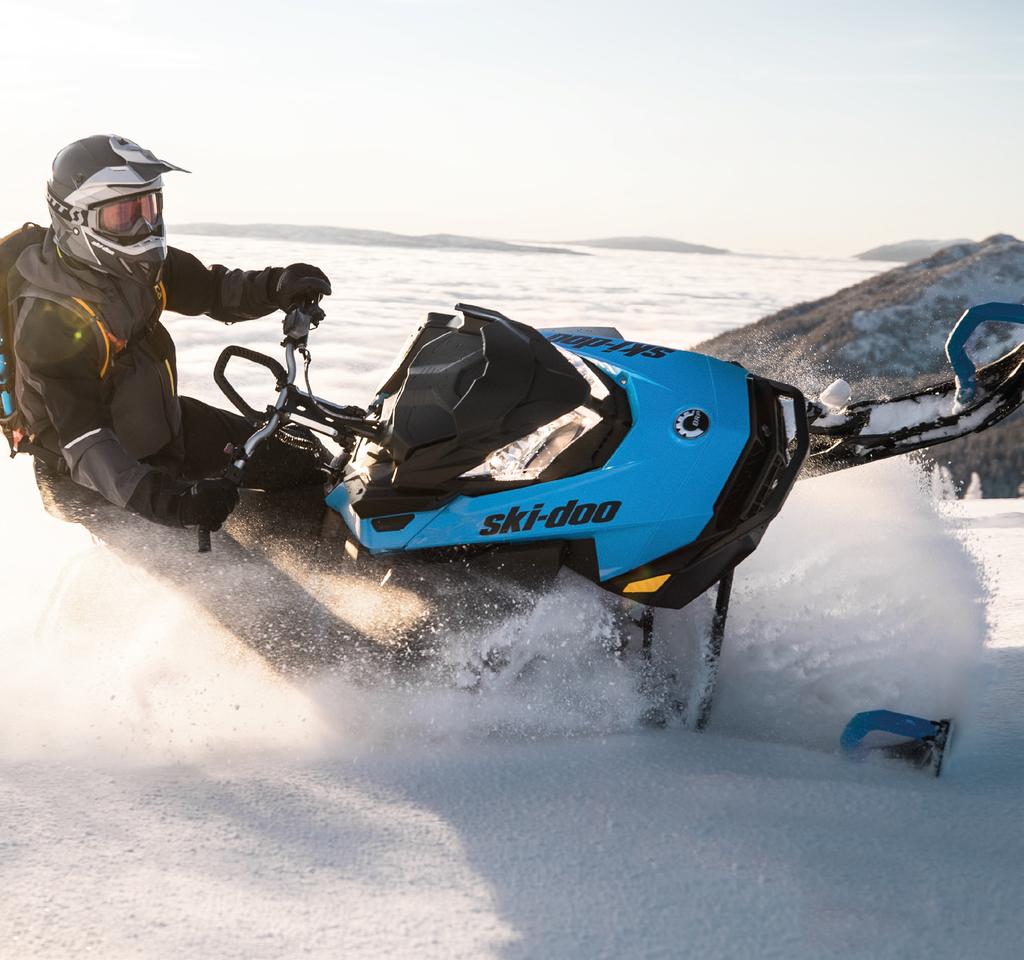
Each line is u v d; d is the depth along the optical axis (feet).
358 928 5.56
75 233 9.30
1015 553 20.16
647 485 8.67
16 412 9.77
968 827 6.95
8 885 6.04
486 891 6.01
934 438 9.78
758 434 8.64
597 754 8.63
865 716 8.53
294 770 8.34
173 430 10.94
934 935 5.49
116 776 8.18
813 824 6.98
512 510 8.98
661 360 9.39
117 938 5.44
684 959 5.27
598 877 6.18
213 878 6.17
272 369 9.34
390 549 9.44
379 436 9.51
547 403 8.88
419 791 7.76
